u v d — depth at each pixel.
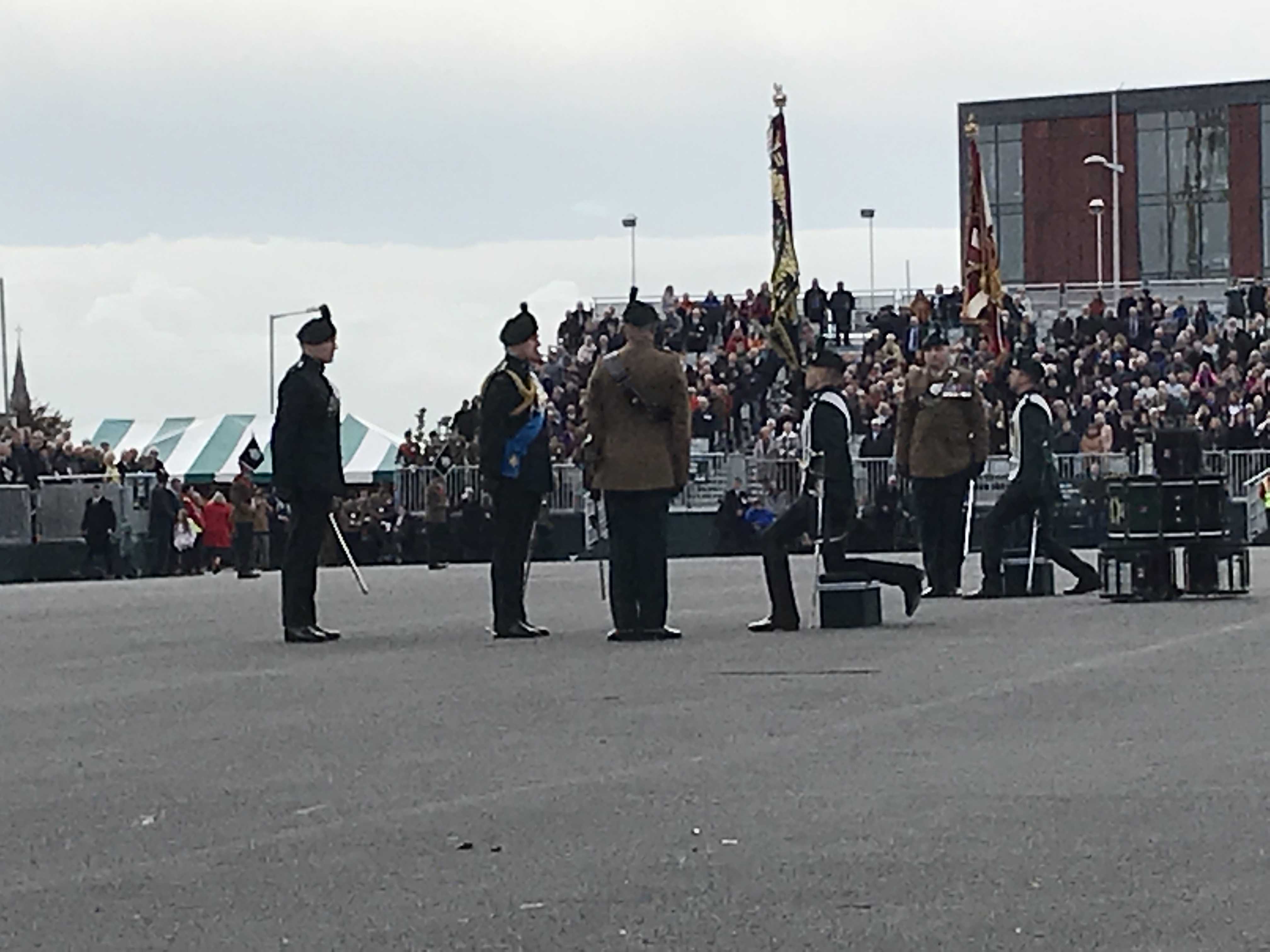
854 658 13.11
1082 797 7.88
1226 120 71.12
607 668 12.74
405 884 6.58
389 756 9.24
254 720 10.60
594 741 9.54
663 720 10.20
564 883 6.54
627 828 7.41
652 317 14.77
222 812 7.95
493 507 15.30
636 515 14.71
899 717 10.17
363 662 13.53
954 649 13.59
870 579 15.69
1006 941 5.76
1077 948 5.68
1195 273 71.56
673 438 14.70
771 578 15.37
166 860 7.04
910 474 19.48
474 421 18.58
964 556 19.50
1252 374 45.06
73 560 36.84
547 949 5.76
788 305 40.81
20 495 36.47
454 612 18.95
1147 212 72.06
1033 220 73.50
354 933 5.97
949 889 6.37
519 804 7.92
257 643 15.45
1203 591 18.42
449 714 10.65
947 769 8.56
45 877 6.80
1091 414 43.94
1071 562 19.38
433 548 35.47
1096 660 12.76
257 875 6.77
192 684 12.41
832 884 6.47
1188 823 7.35
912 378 19.45
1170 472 18.25
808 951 5.68
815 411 15.41
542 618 17.61
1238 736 9.38
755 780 8.34
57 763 9.25
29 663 14.03
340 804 8.05
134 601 22.42
